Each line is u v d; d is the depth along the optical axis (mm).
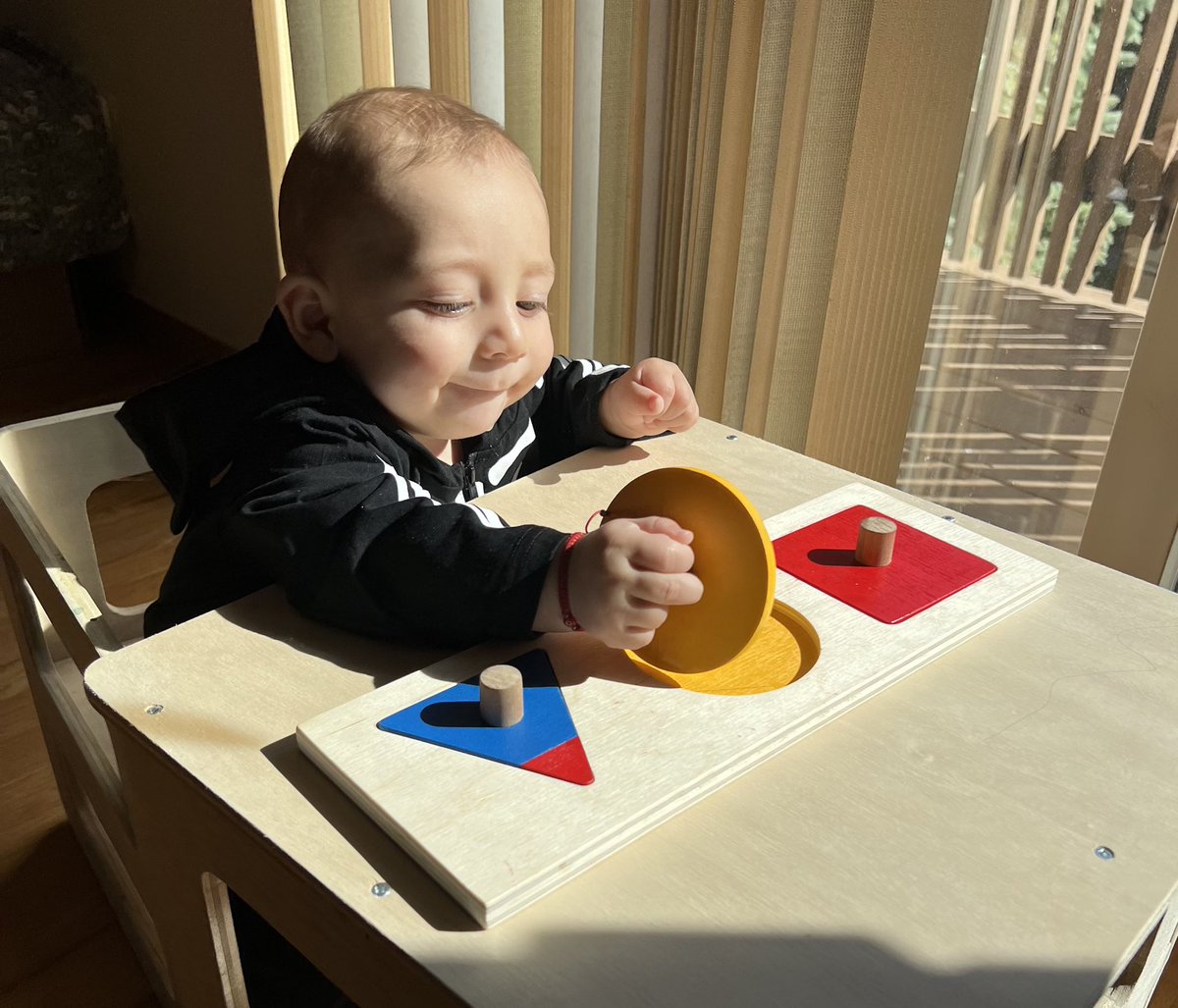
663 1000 374
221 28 1750
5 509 751
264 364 683
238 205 1895
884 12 1012
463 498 741
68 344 2170
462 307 621
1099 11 977
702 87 1166
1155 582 1067
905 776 477
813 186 1123
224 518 630
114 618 925
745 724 488
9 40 2148
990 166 1094
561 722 487
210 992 648
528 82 1334
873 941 397
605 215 1327
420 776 454
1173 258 953
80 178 2062
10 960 939
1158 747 501
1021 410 1164
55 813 1093
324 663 554
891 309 1119
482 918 396
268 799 460
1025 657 563
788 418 1247
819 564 619
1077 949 397
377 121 625
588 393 791
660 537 513
